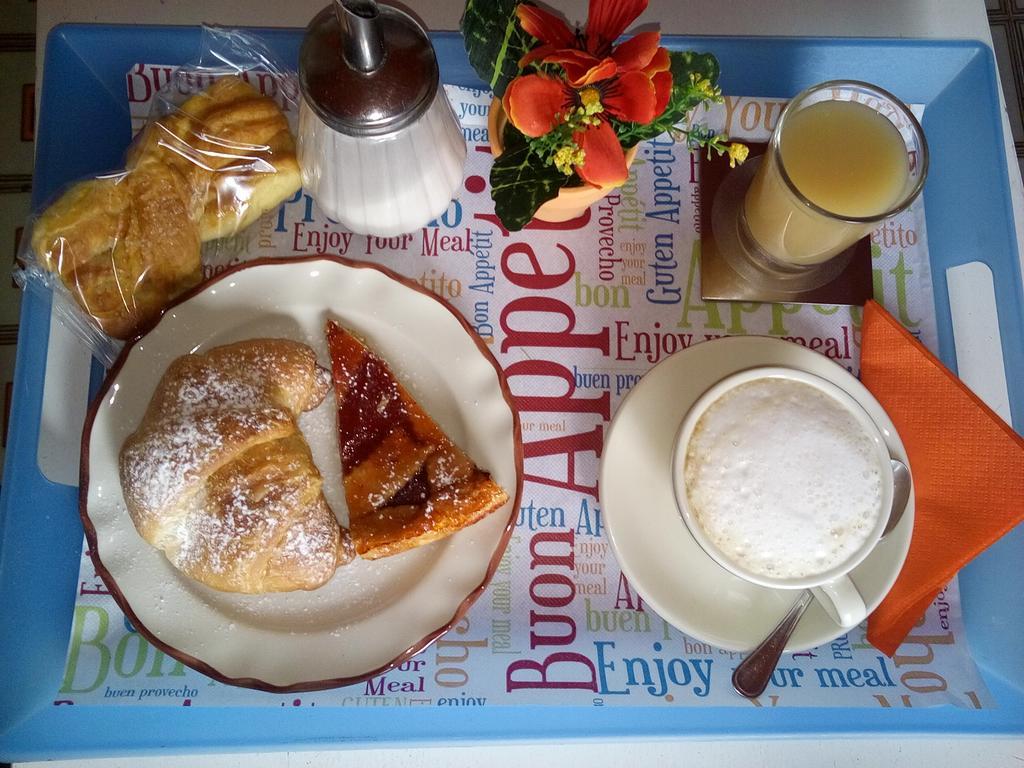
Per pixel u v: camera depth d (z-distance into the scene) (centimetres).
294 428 77
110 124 87
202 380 74
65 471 78
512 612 76
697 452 64
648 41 61
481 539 74
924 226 87
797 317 84
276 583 72
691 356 74
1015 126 123
